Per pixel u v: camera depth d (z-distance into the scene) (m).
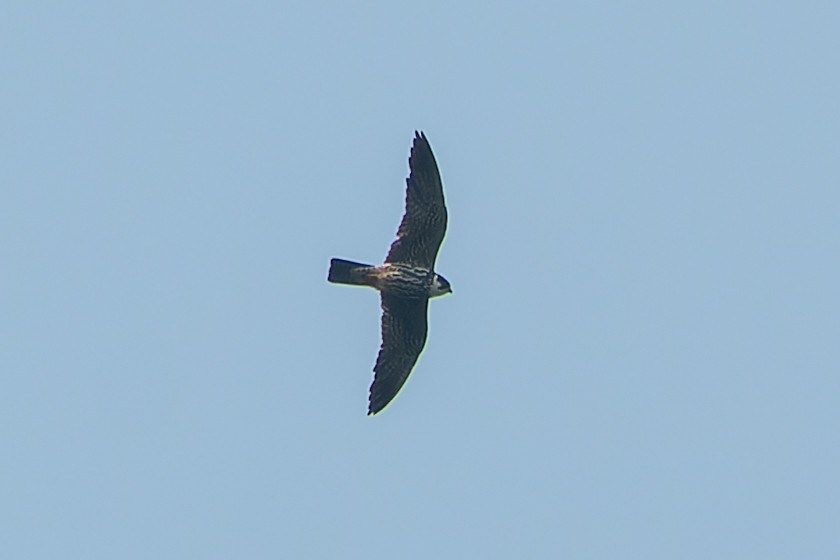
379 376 44.94
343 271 44.47
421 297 44.47
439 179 44.03
